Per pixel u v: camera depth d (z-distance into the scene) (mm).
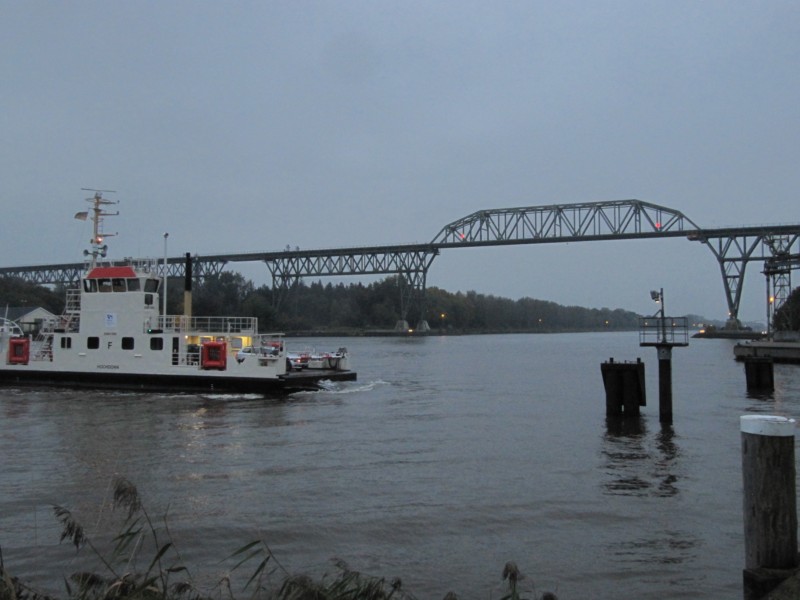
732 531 17188
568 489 20969
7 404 40781
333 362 58844
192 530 16875
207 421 34562
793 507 9773
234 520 17641
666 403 34375
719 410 39344
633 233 189000
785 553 9727
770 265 102188
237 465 24094
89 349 48375
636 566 14891
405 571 14531
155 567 14508
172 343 46594
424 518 17953
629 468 23906
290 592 9844
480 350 140500
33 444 28062
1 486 20969
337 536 16578
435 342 186875
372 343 175625
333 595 9953
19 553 15219
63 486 21000
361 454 26172
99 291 48562
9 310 98812
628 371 36062
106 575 13523
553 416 36844
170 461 24766
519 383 58531
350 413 37906
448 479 22141
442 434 30828
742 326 190625
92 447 27438
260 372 45406
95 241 49906
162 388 46594
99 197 50062
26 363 49906
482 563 15008
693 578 14266
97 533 16578
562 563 15055
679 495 20328
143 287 47344
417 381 60375
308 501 19422
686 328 33969
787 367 75625
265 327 173500
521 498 19922
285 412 38094
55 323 52625
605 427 33031
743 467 10148
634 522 17844
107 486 20938
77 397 44250
